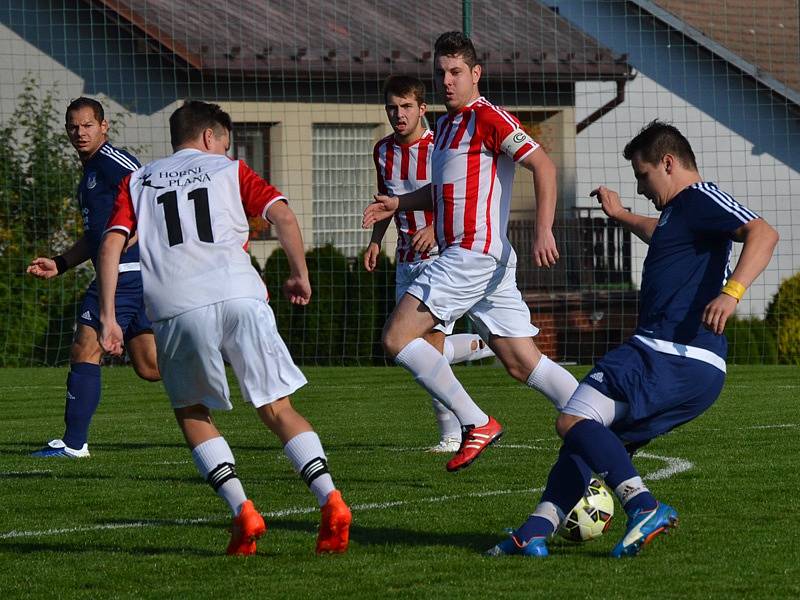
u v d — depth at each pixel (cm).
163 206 1686
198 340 1647
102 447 3030
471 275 2283
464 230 2289
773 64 7538
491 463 2600
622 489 1641
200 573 1622
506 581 1545
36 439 3209
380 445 2975
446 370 2256
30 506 2156
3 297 5531
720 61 7544
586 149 7438
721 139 7581
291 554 1720
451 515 2002
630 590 1491
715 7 7775
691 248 1658
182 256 1662
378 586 1530
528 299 5997
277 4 6856
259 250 6675
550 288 6425
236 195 1698
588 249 6600
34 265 2800
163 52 6353
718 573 1575
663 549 1719
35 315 5562
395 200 2388
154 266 1672
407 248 2891
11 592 1547
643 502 1639
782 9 7819
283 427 1680
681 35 7512
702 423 3269
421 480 2381
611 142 7488
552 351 6012
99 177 2828
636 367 1645
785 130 7612
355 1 7056
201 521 1995
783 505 2052
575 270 6600
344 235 6812
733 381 4544
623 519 1942
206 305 1645
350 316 5619
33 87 6359
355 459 2700
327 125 6738
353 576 1584
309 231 6675
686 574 1570
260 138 6588
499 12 7150
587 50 6931
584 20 7550
